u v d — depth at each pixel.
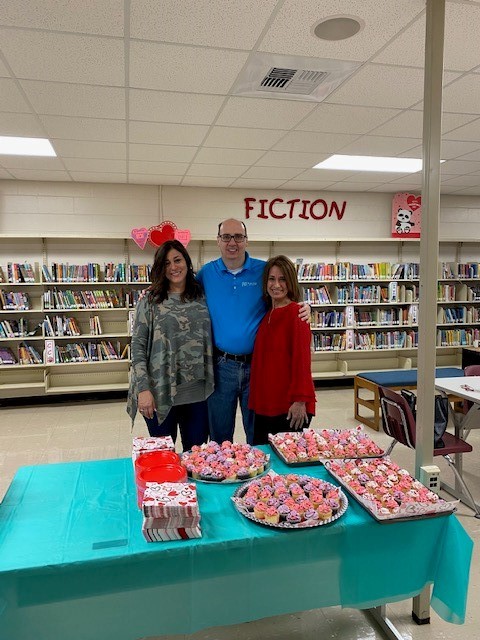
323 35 2.36
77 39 2.36
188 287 2.36
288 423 2.27
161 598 1.30
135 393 2.22
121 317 6.09
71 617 1.25
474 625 1.94
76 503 1.55
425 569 1.54
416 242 6.96
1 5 2.05
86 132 3.82
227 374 2.39
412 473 3.55
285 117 3.53
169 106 3.27
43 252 5.82
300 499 1.51
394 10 2.14
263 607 1.39
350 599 1.47
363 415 5.23
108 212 5.92
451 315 6.89
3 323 5.59
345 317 6.46
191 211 6.15
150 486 1.46
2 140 4.05
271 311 2.26
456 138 4.13
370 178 5.66
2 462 3.88
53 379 5.98
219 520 1.44
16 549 1.28
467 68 2.75
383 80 2.89
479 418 3.23
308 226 6.54
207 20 2.21
